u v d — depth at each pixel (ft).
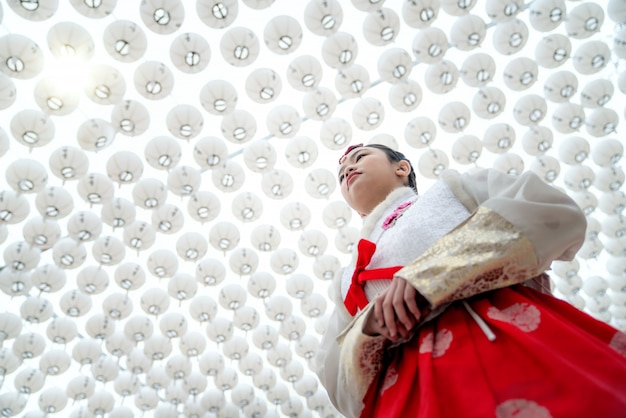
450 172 3.46
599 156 7.06
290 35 5.21
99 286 6.26
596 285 8.05
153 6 4.74
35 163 5.28
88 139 5.21
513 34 5.87
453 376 2.31
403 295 2.51
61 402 7.04
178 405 8.20
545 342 2.25
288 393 8.05
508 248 2.44
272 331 7.41
